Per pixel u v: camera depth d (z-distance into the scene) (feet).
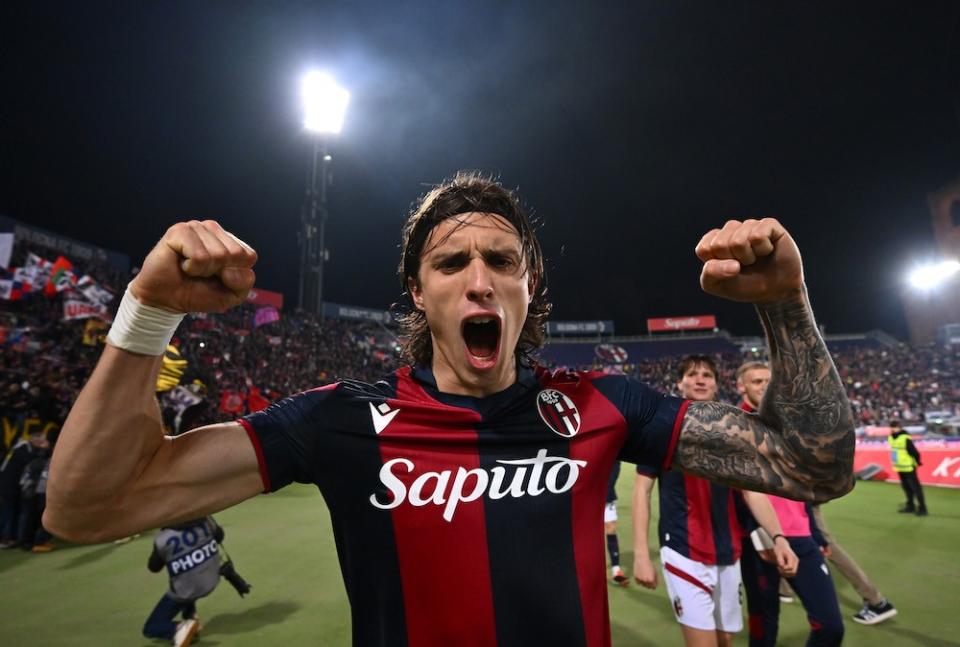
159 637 12.22
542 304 5.04
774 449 3.48
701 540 8.87
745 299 3.29
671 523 9.24
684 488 9.19
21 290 44.86
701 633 8.54
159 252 2.76
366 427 3.53
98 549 20.71
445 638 3.16
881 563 17.47
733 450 3.61
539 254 4.71
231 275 2.82
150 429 3.06
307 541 21.38
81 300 47.24
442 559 3.24
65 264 46.80
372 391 3.89
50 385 30.37
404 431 3.51
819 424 3.26
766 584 9.53
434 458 3.44
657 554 19.39
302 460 3.55
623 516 26.61
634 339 129.70
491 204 4.04
